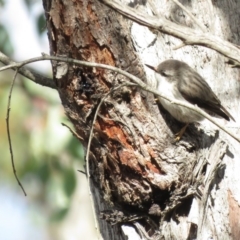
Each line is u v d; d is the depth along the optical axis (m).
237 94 10.88
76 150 16.20
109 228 10.98
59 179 16.77
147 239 10.32
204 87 10.93
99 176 10.55
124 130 10.15
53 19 10.16
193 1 11.16
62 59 8.98
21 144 18.98
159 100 10.30
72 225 23.42
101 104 9.48
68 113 10.48
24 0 16.62
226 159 10.39
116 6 8.99
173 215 10.27
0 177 22.16
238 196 10.22
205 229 10.03
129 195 10.29
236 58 8.96
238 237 10.05
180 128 10.31
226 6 11.23
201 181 10.22
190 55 11.13
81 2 10.05
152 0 10.99
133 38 10.73
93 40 10.08
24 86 18.09
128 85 9.29
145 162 10.14
